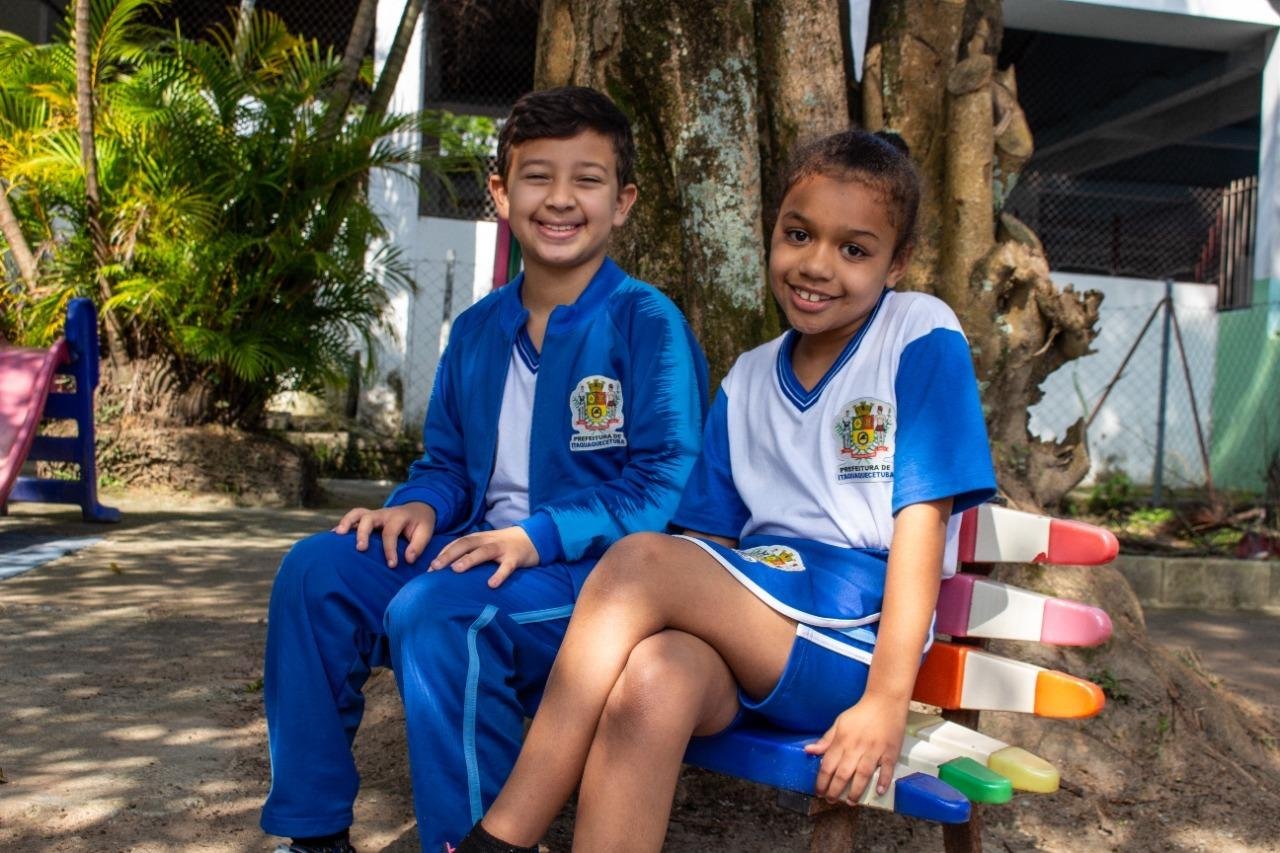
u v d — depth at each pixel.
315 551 2.10
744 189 2.99
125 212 7.54
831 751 1.72
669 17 2.96
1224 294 11.44
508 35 13.12
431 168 8.50
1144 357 11.30
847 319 1.99
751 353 2.17
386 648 2.13
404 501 2.28
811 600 1.88
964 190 3.56
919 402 1.92
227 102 7.72
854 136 2.00
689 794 2.69
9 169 7.69
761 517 2.06
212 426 8.06
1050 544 2.00
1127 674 3.06
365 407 10.94
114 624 4.18
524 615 1.97
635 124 3.06
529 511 2.27
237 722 3.12
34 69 7.82
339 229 8.11
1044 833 2.61
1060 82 14.26
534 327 2.33
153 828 2.39
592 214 2.26
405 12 8.16
